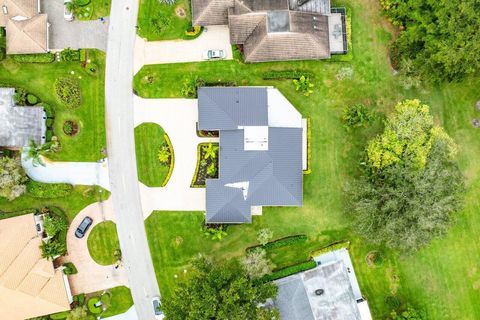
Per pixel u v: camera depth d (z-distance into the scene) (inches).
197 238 2368.4
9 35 2277.3
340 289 2266.2
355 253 2378.2
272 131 2261.3
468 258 2379.4
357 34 2363.4
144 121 2367.1
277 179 2256.4
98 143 2367.1
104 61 2362.2
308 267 2358.5
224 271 2070.6
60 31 2359.7
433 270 2374.5
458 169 2196.1
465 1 1984.5
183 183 2374.5
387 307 2369.6
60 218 2340.1
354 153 2373.3
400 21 2301.9
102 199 2373.3
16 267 2240.4
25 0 2285.9
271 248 2362.2
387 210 2122.3
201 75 2358.5
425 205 2066.9
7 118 2292.1
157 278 2380.7
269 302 2279.8
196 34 2343.8
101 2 2357.3
